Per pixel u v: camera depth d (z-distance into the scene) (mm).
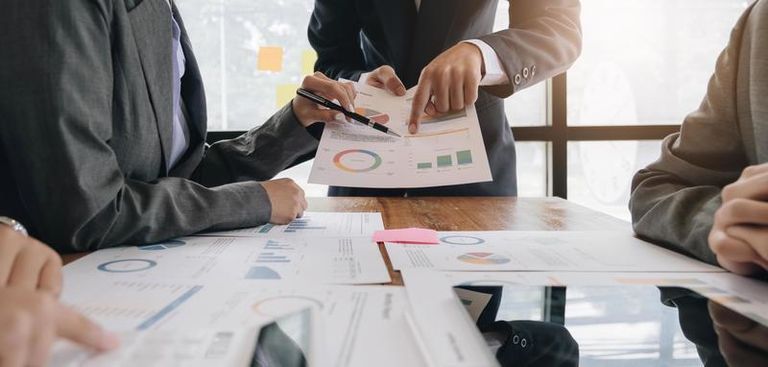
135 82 671
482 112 1174
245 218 721
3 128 547
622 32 2133
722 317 351
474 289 409
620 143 2178
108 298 375
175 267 485
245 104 2172
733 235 455
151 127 713
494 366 253
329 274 456
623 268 491
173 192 654
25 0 542
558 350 286
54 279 354
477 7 1176
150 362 260
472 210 935
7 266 347
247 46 2150
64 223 550
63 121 538
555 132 2115
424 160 838
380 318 330
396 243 615
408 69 1227
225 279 438
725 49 725
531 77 1014
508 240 643
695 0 2131
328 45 1370
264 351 276
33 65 533
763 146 610
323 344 287
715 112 690
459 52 922
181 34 955
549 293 402
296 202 794
